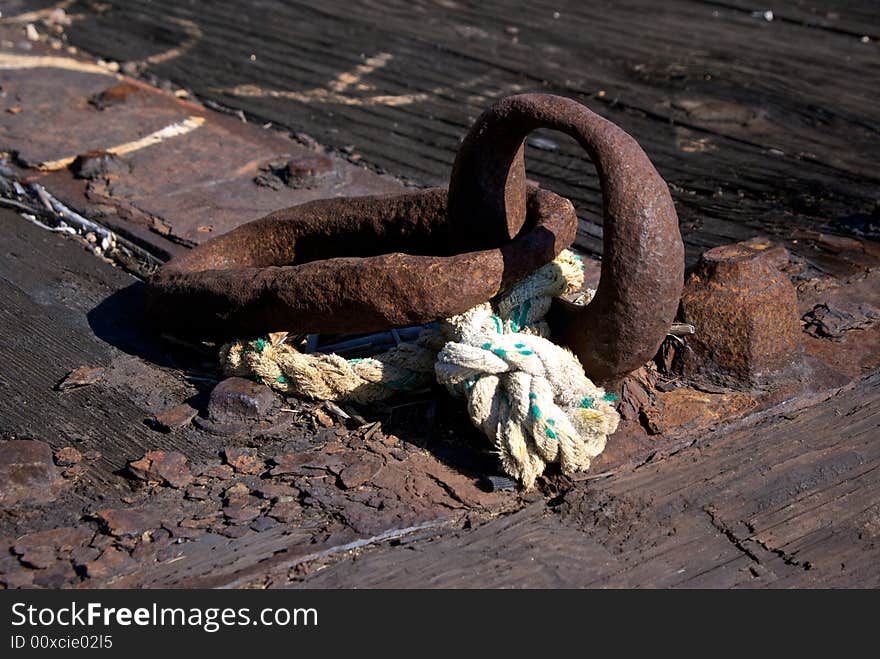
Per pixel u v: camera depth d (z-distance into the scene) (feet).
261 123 24.07
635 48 27.84
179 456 13.12
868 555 11.75
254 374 14.24
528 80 26.12
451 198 14.21
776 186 20.98
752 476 12.90
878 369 14.88
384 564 11.60
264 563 11.55
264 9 31.14
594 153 12.40
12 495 12.53
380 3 31.63
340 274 13.15
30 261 18.15
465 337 13.07
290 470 12.87
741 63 26.76
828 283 17.03
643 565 11.60
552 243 13.51
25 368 15.16
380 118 24.23
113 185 20.38
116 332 16.08
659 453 13.26
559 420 12.34
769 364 14.23
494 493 12.55
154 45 28.58
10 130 22.48
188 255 15.90
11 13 30.81
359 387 13.93
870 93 24.94
